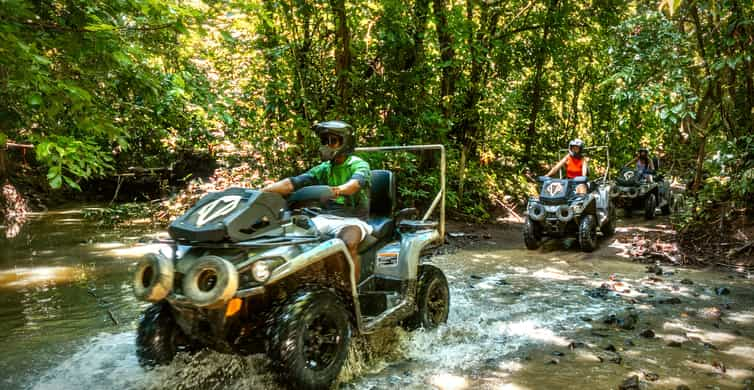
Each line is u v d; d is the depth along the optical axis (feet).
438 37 37.04
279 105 29.86
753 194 27.50
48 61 11.09
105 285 19.47
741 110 28.53
